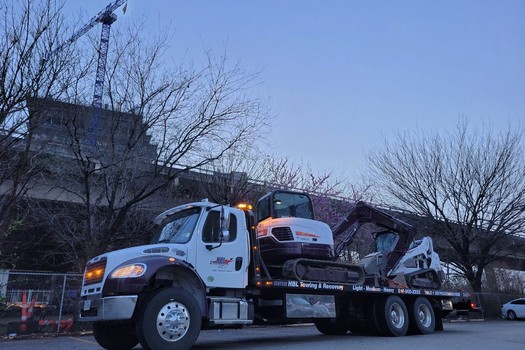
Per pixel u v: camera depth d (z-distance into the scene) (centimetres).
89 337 1320
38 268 2053
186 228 959
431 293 1449
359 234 2319
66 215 1672
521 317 2755
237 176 1989
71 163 1516
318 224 1174
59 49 1277
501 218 2831
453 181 2877
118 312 782
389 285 1361
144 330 779
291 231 1109
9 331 1320
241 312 944
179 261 867
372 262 1473
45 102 1277
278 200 1169
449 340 1176
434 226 2895
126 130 1586
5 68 1154
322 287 1111
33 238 1948
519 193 2817
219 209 974
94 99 1515
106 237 1561
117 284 802
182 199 1900
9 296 1397
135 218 1770
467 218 2870
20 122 1241
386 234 1580
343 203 2541
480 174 2844
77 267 1650
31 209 1664
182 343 805
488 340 1189
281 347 997
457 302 1600
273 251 1106
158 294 809
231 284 949
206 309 889
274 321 1153
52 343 1174
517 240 3103
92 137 1519
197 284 891
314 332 1493
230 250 967
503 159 2850
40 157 1454
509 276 3553
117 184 1564
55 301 1429
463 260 2925
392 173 2952
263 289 1041
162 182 1695
